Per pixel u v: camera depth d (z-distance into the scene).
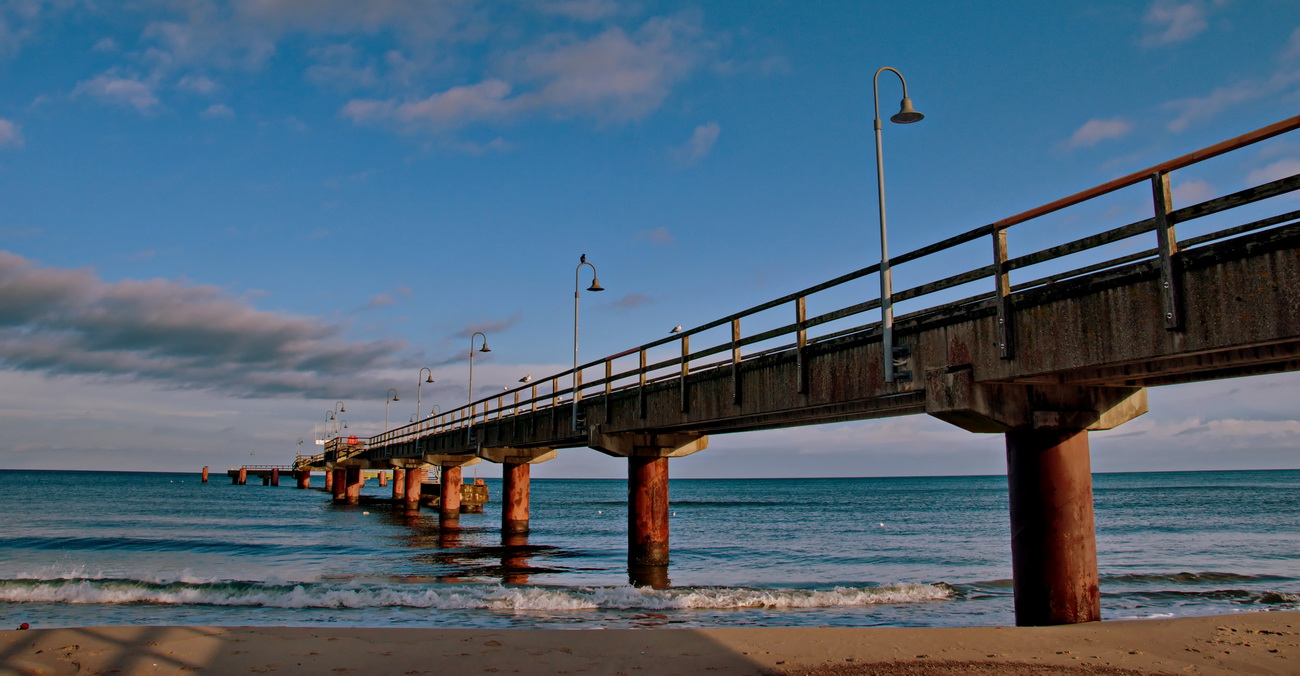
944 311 10.42
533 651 10.02
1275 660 9.20
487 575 23.33
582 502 96.62
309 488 128.38
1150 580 23.59
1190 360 8.56
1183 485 164.62
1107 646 9.45
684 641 10.51
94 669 9.18
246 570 24.39
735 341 15.45
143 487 137.00
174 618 15.19
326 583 20.19
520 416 29.30
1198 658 9.18
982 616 16.67
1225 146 7.11
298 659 9.64
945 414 10.29
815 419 15.34
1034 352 9.08
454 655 9.84
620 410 20.77
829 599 18.17
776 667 9.07
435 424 43.19
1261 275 6.88
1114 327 8.16
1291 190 6.65
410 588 18.19
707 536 45.88
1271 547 36.41
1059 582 10.09
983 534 47.78
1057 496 10.13
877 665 8.97
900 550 36.44
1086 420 10.35
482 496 57.81
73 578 19.75
